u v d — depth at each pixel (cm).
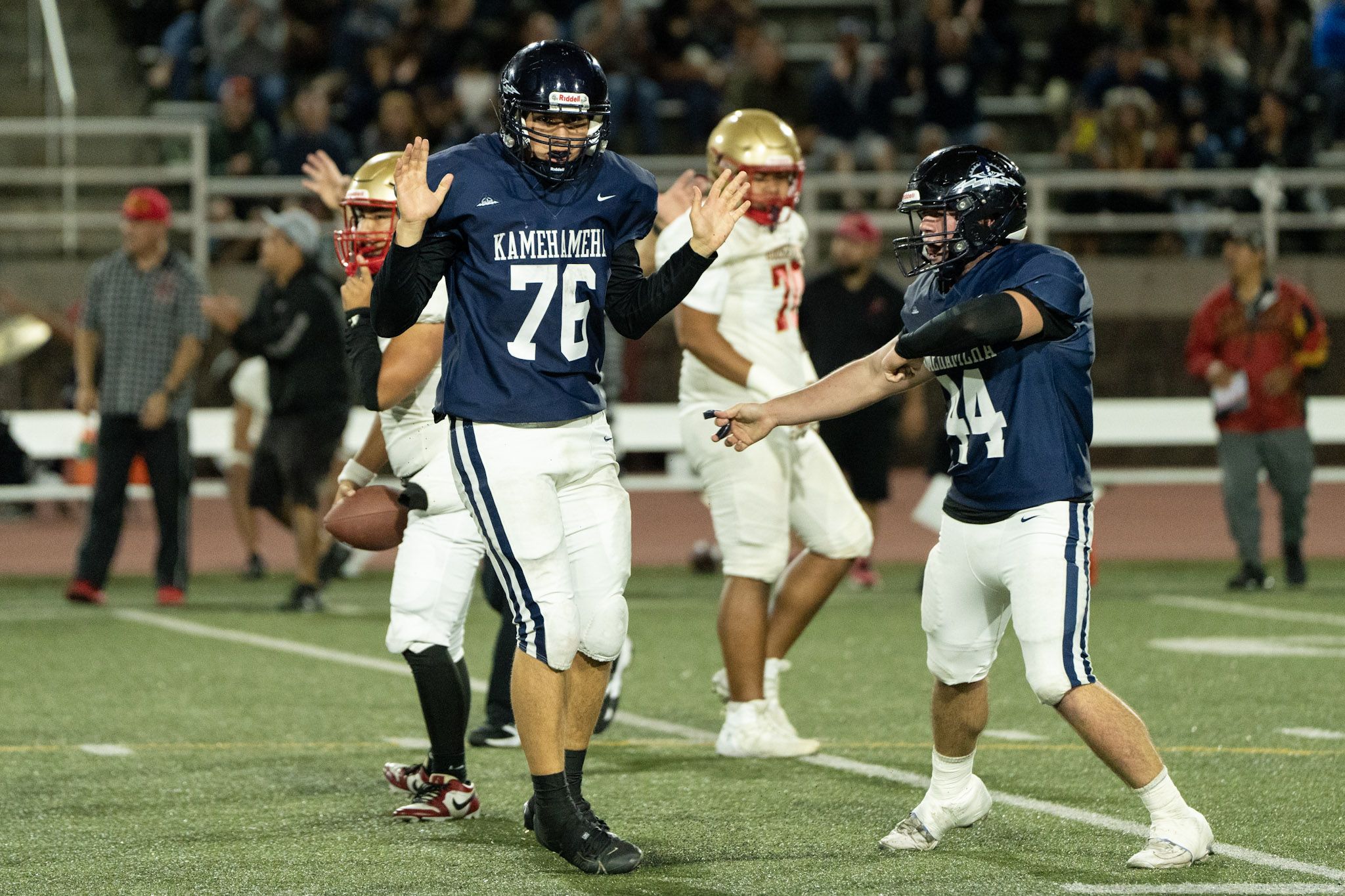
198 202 5994
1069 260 1641
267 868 1688
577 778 1783
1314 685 2786
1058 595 1627
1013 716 2534
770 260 2331
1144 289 6481
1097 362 6481
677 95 6881
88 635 3375
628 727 2503
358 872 1672
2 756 2256
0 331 4616
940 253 1661
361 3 6912
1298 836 1803
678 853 1753
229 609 3794
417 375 1838
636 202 1706
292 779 2119
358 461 2025
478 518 1691
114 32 7500
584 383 1705
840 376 1706
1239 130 6825
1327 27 7250
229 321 3625
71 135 6631
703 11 7088
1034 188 6269
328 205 2189
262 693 2739
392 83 6488
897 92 6825
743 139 2277
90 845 1781
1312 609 3744
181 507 3856
